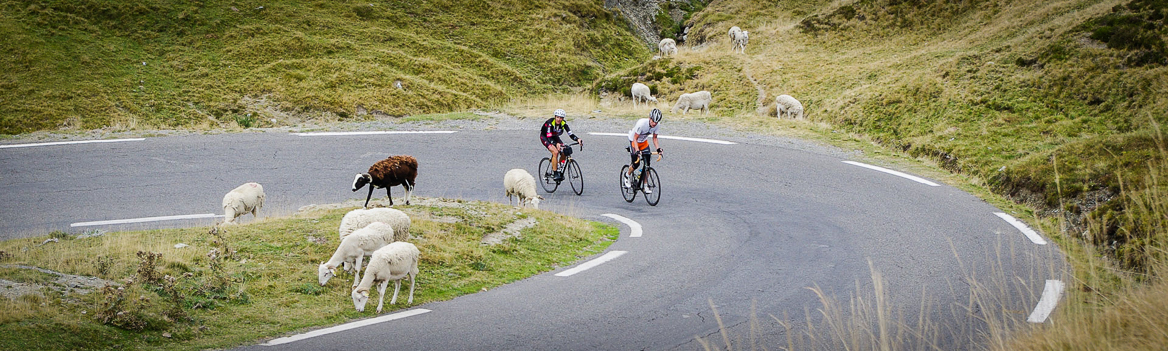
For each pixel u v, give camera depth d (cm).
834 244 1212
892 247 1179
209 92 2912
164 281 800
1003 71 2398
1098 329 511
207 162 2028
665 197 1689
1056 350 509
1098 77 2136
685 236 1295
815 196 1634
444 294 917
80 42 3062
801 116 2573
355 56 3384
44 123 2484
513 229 1230
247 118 2700
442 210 1284
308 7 3797
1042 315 754
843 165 1934
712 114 2708
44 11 3162
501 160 2083
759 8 4447
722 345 719
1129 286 541
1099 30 2347
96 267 871
